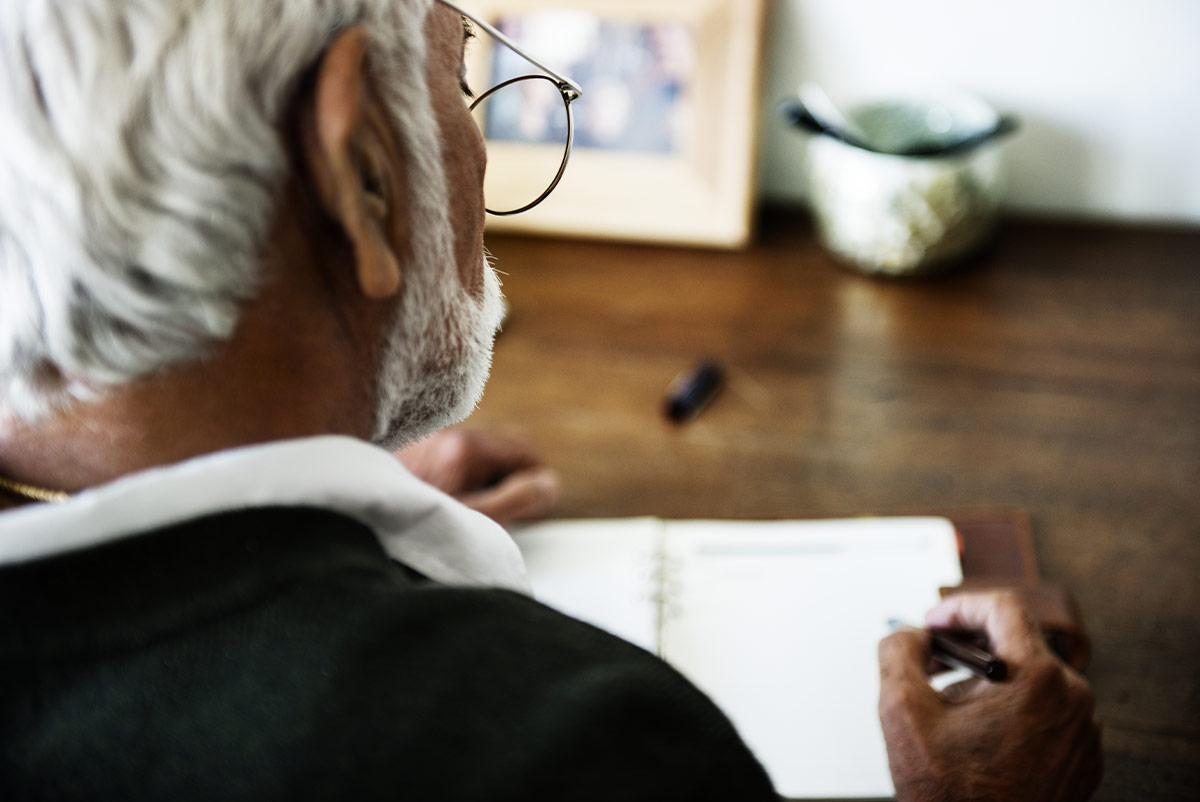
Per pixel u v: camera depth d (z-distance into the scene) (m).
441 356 0.46
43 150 0.32
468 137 0.45
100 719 0.33
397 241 0.40
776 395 0.97
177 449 0.37
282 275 0.36
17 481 0.39
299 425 0.39
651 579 0.77
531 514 0.83
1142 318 1.04
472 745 0.34
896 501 0.85
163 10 0.32
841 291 1.11
